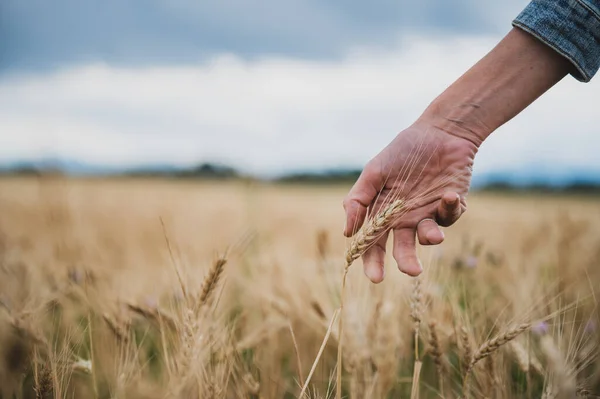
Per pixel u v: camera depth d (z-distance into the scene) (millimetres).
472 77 688
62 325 885
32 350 747
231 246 703
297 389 822
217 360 722
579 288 929
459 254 1102
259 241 1345
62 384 705
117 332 767
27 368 747
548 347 642
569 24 658
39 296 886
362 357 760
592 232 1313
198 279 741
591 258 1091
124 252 1430
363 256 663
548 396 655
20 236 1513
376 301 817
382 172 672
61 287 926
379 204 679
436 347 740
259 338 857
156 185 8414
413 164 669
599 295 819
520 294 946
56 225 1334
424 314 790
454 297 806
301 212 3564
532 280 982
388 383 781
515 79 679
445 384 777
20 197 3287
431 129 679
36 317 782
